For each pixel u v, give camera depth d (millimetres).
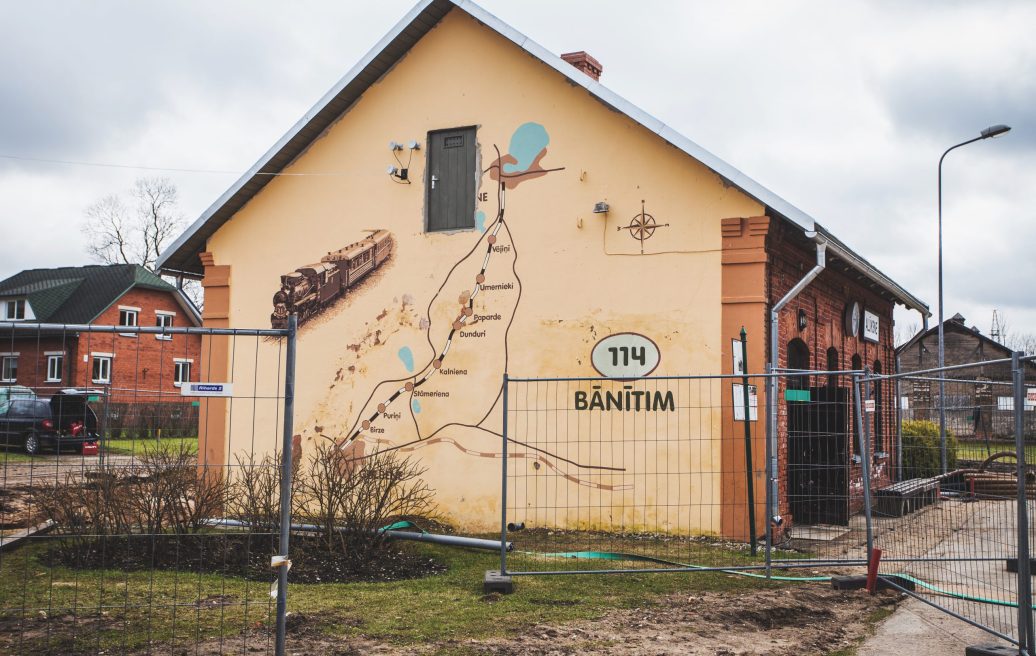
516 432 13477
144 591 8016
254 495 9648
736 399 11625
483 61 14352
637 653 6570
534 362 13492
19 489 7859
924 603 8398
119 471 8594
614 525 12789
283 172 15609
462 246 14188
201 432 15586
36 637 6602
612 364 13008
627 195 13156
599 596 8328
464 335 14008
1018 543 6285
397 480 10281
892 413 19078
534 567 9719
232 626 7000
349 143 15195
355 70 14625
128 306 46438
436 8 14383
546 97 13844
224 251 15891
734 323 12336
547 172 13711
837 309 16047
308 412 14992
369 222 14914
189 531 9266
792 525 13031
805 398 13508
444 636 6887
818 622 7656
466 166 14352
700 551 10961
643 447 12742
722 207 12539
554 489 13195
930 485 8852
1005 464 7699
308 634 6852
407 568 9570
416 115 14734
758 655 6605
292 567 9203
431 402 14125
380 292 14695
